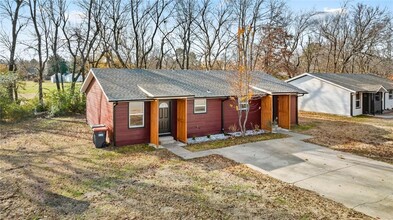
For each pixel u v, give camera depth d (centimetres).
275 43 3738
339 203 710
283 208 677
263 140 1433
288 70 3903
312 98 2698
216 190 785
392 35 3919
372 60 4516
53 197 726
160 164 1026
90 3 2634
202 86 1589
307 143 1372
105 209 661
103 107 1427
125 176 890
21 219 611
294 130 1722
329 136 1542
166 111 1441
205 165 1021
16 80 2119
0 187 786
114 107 1259
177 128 1430
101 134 1245
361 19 4019
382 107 2731
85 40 2684
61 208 664
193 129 1479
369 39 3981
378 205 698
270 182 856
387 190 793
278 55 3769
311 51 4378
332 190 795
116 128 1270
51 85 3981
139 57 3109
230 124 1617
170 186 809
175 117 1438
